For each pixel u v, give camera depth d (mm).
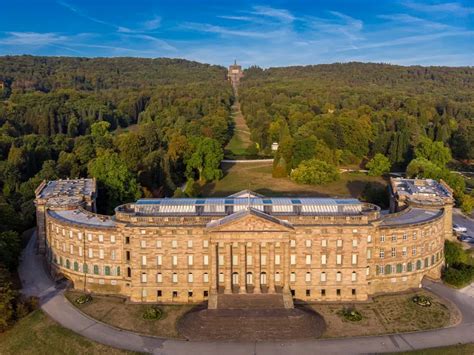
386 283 127000
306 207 126188
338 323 111625
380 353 99375
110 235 124750
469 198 191875
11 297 110875
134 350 100750
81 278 128500
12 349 104938
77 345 103062
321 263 121438
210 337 105375
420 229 127438
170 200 129625
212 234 116500
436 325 110688
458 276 129625
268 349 101125
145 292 122688
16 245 140250
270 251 118125
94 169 184000
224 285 120812
